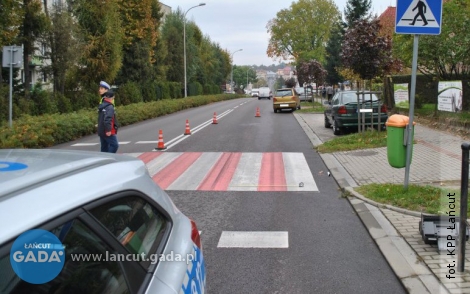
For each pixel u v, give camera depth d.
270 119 25.81
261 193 8.30
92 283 1.90
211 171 10.41
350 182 8.84
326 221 6.62
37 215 1.71
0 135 13.62
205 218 6.81
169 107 32.47
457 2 16.73
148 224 2.54
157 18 45.78
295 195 8.13
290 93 31.95
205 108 40.62
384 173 9.47
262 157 12.29
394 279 4.68
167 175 10.03
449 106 14.99
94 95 27.75
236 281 4.69
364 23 14.42
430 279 4.48
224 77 85.50
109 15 28.08
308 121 23.62
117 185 2.30
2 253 1.52
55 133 16.12
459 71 18.64
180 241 2.77
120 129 21.80
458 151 10.91
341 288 4.51
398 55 19.17
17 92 22.69
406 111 20.50
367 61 14.33
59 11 24.70
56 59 24.55
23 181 1.91
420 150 11.83
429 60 17.94
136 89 34.34
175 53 53.44
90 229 1.97
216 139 16.56
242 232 6.18
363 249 5.52
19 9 19.19
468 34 16.06
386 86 23.39
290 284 4.61
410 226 6.05
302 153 12.90
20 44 22.16
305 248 5.58
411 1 7.02
